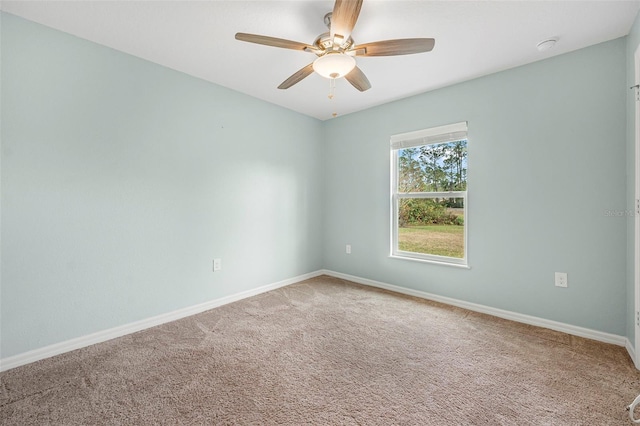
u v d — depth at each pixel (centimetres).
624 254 209
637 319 182
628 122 201
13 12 180
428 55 233
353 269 388
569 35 205
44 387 164
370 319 261
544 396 156
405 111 329
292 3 173
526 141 249
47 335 196
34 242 191
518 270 256
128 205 233
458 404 150
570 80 227
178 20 190
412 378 173
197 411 145
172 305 261
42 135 193
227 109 302
